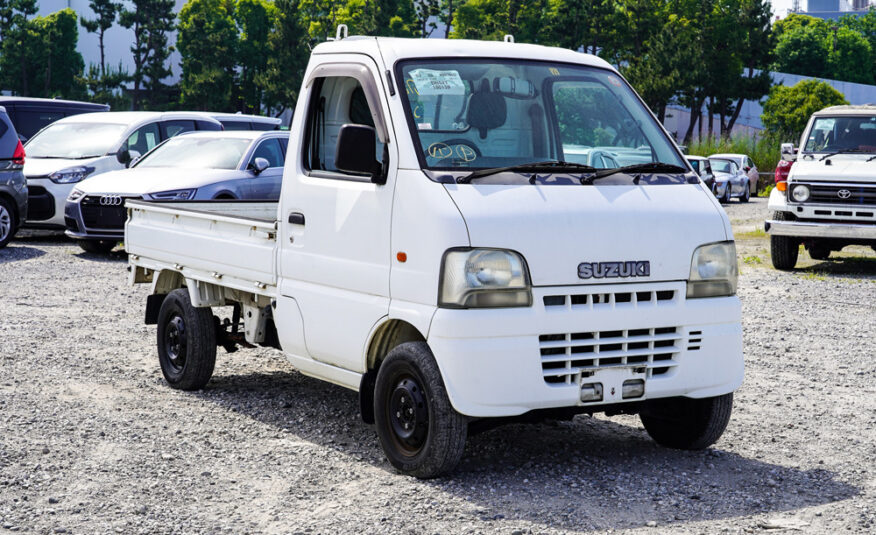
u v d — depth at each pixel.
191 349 7.62
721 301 5.71
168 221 7.91
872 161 15.77
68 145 18.55
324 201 6.07
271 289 6.61
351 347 5.86
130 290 12.70
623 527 4.87
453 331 5.14
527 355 5.21
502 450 6.20
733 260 5.78
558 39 94.50
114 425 6.69
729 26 97.44
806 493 5.46
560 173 5.64
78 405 7.20
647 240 5.50
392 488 5.43
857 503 5.30
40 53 95.12
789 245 15.88
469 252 5.16
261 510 5.12
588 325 5.32
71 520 4.95
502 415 5.20
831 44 143.38
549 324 5.25
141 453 6.09
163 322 7.94
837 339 10.17
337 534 4.77
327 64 6.29
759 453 6.23
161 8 92.69
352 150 5.41
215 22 98.88
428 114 5.70
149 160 16.55
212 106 92.94
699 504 5.23
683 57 90.00
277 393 7.70
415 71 5.85
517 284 5.21
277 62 88.69
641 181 5.80
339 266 5.93
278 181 15.84
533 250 5.24
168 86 95.50
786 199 15.73
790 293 13.38
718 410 5.98
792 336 10.30
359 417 6.99
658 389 5.51
